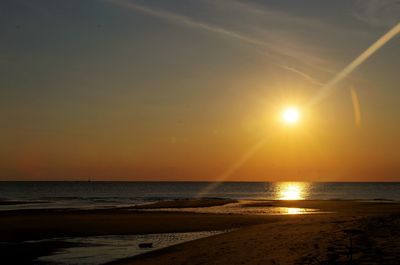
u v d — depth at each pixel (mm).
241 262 16062
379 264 13297
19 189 197000
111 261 21141
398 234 18562
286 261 15125
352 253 15133
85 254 23719
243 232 25969
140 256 21641
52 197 117125
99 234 32000
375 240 17344
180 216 45344
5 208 67000
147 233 32562
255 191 191375
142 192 169000
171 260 18734
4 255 23703
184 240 29031
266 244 19734
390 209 57594
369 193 165375
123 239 29625
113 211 54312
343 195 143000
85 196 125500
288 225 27391
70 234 31969
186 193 160250
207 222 39375
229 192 175000
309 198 116000
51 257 22953
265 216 45250
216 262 16719
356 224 23703
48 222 38906
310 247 17359
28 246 26656
